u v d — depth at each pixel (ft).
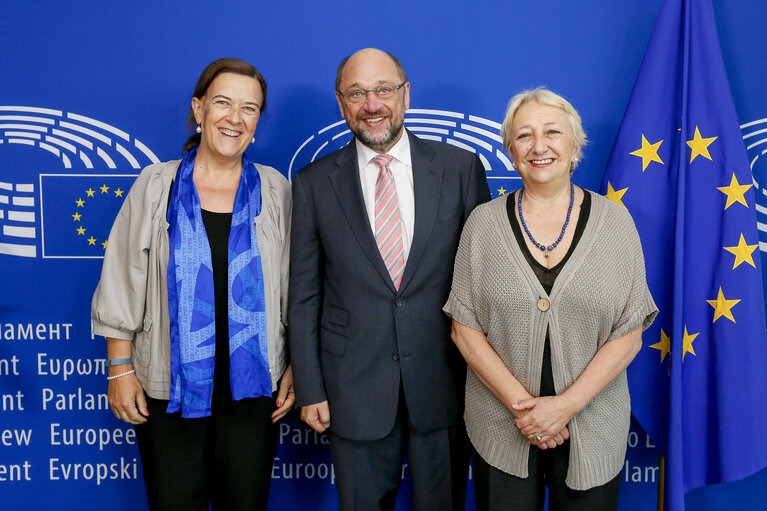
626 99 6.24
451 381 4.96
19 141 6.31
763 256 6.30
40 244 6.39
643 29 6.16
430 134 6.31
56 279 6.41
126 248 4.83
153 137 6.30
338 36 6.19
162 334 4.79
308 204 5.00
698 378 5.72
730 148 5.51
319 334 5.09
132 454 6.59
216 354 4.84
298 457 6.60
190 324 4.67
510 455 4.40
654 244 5.69
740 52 6.17
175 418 4.86
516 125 4.40
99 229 6.39
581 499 4.37
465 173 5.03
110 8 6.16
